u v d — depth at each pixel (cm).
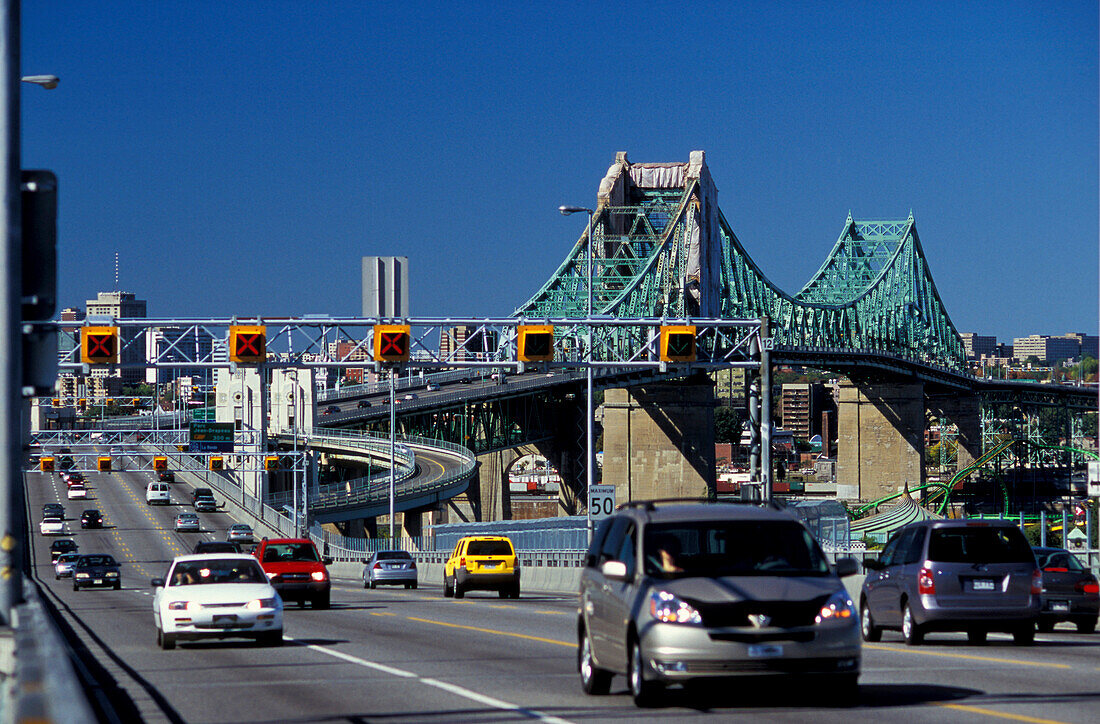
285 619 5928
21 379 2922
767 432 7562
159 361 7956
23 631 2048
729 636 2520
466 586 8338
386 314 6738
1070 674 3250
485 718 2558
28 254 2962
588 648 2948
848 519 7669
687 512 2766
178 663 3806
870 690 2919
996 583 4088
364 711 2694
